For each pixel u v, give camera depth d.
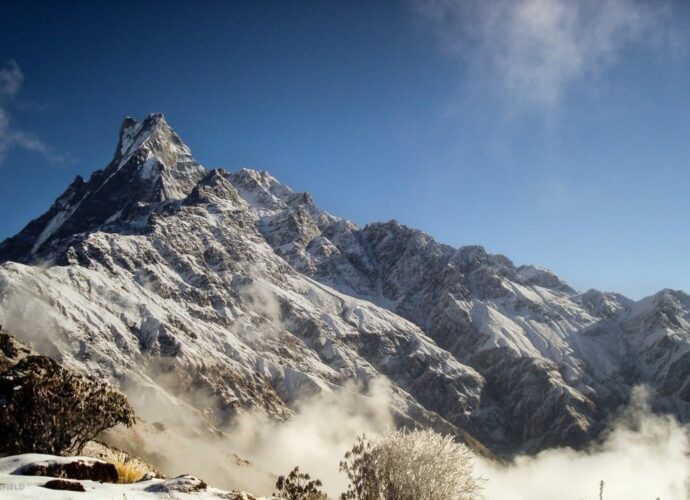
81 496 8.52
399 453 18.20
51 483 9.05
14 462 10.73
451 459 18.22
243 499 10.04
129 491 9.38
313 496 17.83
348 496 18.12
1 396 18.83
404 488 17.80
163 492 9.48
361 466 18.33
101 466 11.31
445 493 17.73
